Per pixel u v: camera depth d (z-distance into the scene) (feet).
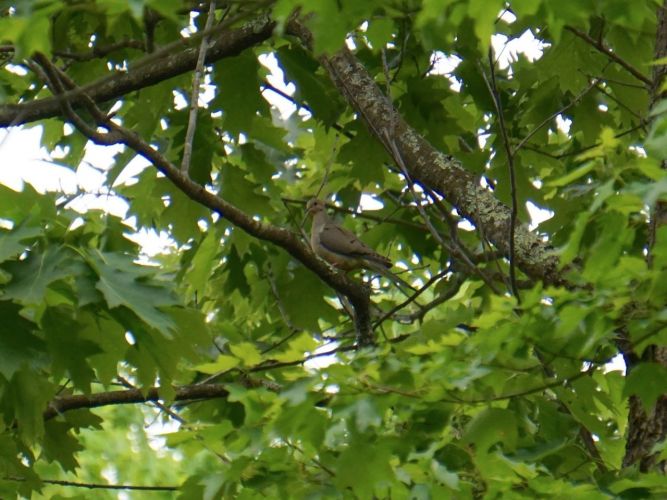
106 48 43.01
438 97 46.73
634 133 45.96
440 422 25.23
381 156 46.42
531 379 25.68
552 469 30.94
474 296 47.03
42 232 27.09
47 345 28.30
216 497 27.02
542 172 51.83
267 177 47.80
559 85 46.98
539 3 21.43
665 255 22.02
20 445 36.09
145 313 26.35
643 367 24.73
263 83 47.57
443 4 21.67
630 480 24.59
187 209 47.78
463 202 35.55
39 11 19.38
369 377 24.02
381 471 24.49
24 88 47.70
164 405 39.27
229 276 49.98
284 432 24.11
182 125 47.26
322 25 21.79
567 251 22.43
